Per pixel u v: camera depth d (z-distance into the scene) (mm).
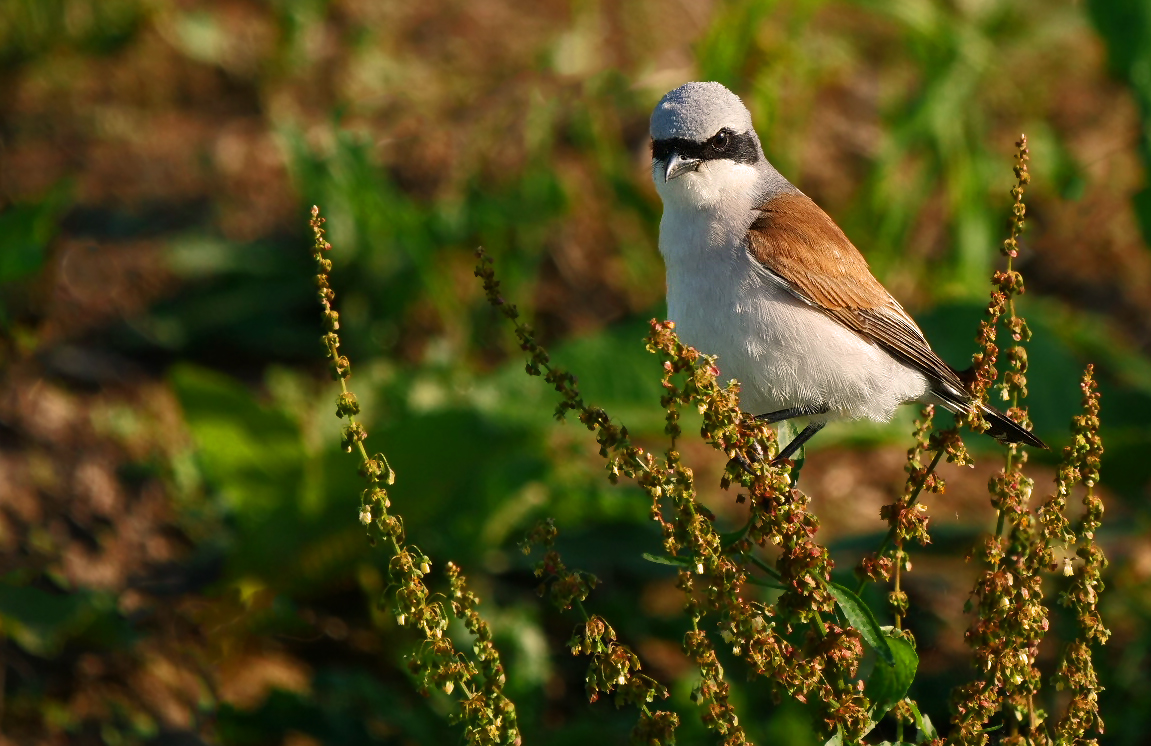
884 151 14062
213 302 13891
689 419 11289
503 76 16453
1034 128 16219
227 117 16391
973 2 16328
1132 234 15609
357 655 10523
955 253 14250
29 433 12297
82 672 9977
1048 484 12734
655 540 11047
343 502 10297
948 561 11594
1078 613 5852
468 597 5703
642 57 16375
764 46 13898
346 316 13719
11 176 15336
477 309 13875
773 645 5609
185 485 11859
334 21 17469
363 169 13188
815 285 8516
